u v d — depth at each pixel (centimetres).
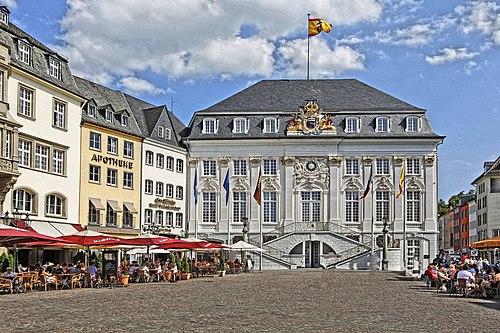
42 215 5028
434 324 1956
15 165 4378
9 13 5041
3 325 1883
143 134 6850
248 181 7662
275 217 7625
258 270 6888
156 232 6750
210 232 7619
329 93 7950
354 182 7562
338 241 7312
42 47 5153
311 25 8194
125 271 4341
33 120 4922
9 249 4619
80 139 5634
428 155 7519
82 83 6366
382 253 6950
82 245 4022
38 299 2836
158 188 6981
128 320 2012
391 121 7600
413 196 7538
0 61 4353
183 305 2542
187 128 7931
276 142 7619
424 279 4697
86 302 2680
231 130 7688
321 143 7606
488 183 10119
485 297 3091
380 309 2417
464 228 13125
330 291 3428
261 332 1730
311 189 7606
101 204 5897
